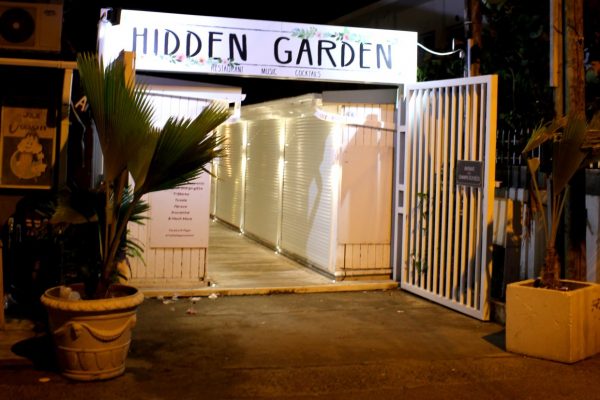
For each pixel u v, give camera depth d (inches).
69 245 259.1
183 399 204.7
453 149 323.0
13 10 258.5
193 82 335.0
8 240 272.1
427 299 342.3
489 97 299.7
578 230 292.5
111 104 214.1
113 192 229.5
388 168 376.5
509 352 260.4
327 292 355.3
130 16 321.4
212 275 383.2
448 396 214.7
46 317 267.4
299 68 340.8
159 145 219.9
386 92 370.0
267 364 239.3
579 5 293.0
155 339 264.5
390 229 378.9
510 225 313.7
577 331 249.8
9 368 223.8
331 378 227.0
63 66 250.5
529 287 257.3
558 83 298.2
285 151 457.7
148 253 339.3
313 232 405.1
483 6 406.0
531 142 261.3
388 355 253.8
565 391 221.5
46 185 256.8
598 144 259.1
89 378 214.7
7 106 257.8
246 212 546.3
